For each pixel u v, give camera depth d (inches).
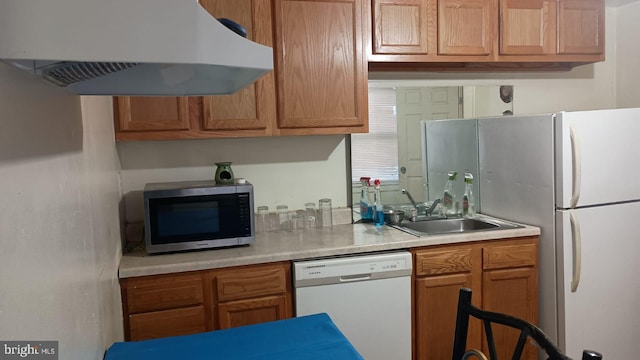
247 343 51.7
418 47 103.0
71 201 41.8
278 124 95.7
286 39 94.4
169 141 102.3
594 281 96.5
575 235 93.1
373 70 113.1
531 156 100.3
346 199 114.3
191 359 48.2
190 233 87.9
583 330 96.6
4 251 25.0
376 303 90.2
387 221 111.8
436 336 95.7
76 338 40.1
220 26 30.4
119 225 86.7
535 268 99.7
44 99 34.8
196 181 101.7
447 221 113.8
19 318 26.8
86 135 51.6
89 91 43.3
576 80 130.6
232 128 93.4
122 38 27.5
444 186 119.3
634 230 98.7
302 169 110.9
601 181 95.3
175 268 81.1
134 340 80.5
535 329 43.4
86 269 46.5
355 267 88.3
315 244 92.4
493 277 97.7
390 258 90.1
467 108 121.0
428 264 93.6
